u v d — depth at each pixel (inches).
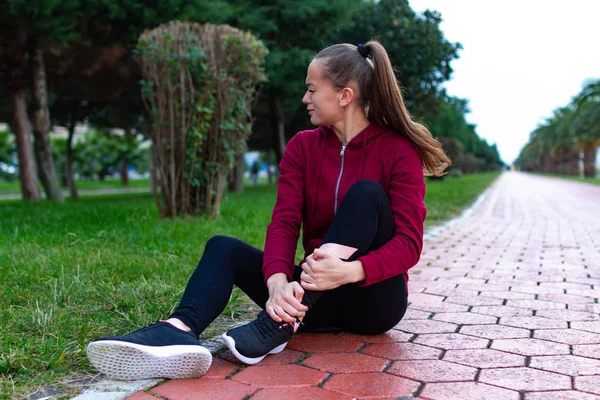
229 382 67.0
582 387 65.6
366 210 70.1
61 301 101.8
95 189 1208.8
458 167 1566.2
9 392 62.5
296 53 506.3
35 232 185.0
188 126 228.4
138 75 470.0
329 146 80.2
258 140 847.7
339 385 66.4
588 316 99.4
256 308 102.7
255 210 278.4
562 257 171.5
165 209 235.6
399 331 89.4
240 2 469.4
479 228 261.3
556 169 2945.4
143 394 63.2
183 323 69.4
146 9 327.3
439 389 65.1
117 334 84.5
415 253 72.6
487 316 99.3
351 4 532.4
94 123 746.8
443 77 603.2
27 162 445.7
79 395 62.4
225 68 228.8
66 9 309.3
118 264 132.8
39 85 410.0
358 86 76.4
